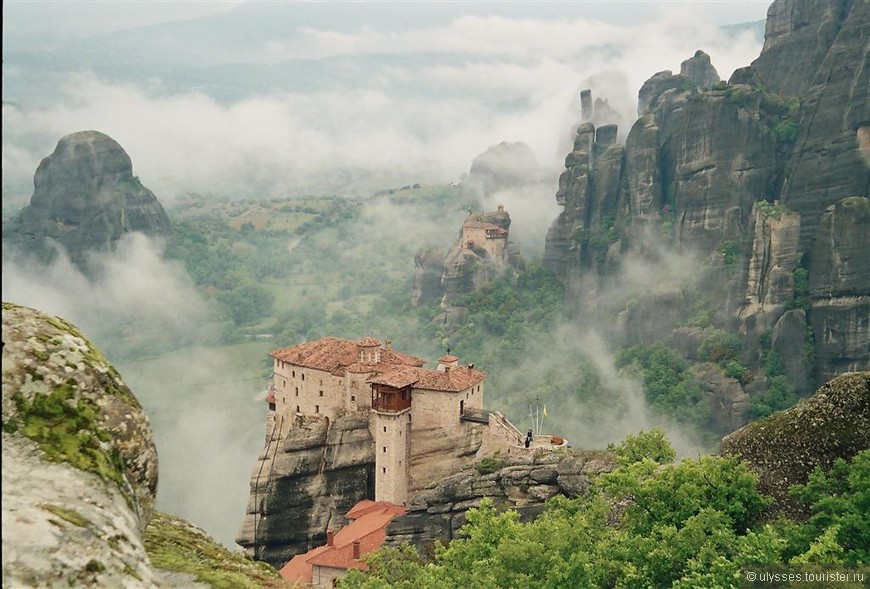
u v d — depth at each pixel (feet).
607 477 184.55
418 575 197.77
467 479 321.52
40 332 54.54
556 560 165.99
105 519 47.24
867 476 152.25
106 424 53.21
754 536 145.38
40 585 41.14
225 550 79.77
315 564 315.99
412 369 376.07
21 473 47.06
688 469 179.32
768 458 180.45
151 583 46.42
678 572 157.48
